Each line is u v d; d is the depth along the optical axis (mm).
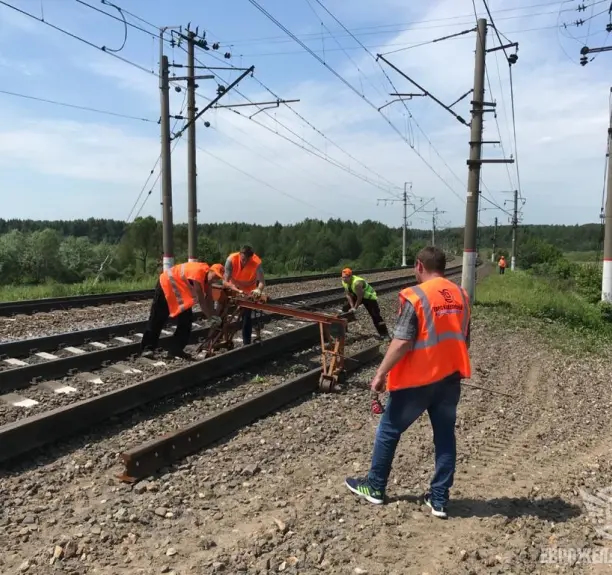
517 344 12109
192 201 22469
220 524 3834
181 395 6727
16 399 6191
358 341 10789
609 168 17938
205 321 11578
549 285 30703
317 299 17422
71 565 3293
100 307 13727
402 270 48000
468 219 17109
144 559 3385
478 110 16469
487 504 4297
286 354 9289
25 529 3658
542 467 5219
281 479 4621
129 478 4391
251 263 8922
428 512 4098
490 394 7801
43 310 12695
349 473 4785
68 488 4332
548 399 7902
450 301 3938
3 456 4594
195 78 21969
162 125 20344
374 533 3729
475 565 3385
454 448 4027
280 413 6266
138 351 8430
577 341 13547
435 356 3850
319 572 3277
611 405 7801
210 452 5039
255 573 3252
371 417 6418
